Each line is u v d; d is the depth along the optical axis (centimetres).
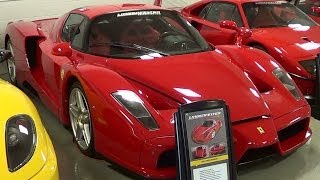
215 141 218
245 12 521
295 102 304
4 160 169
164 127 251
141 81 289
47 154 185
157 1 523
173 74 295
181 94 274
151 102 279
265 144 260
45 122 377
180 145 212
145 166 252
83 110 301
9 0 593
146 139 246
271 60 344
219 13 557
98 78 280
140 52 325
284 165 307
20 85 461
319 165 307
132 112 256
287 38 461
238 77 304
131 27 346
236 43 443
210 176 218
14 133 177
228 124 222
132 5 387
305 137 307
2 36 595
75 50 344
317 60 368
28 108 196
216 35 532
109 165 301
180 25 368
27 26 433
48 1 625
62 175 288
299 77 409
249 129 263
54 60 351
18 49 425
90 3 662
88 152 302
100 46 331
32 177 173
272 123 272
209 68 309
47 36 414
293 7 552
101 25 345
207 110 216
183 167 212
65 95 327
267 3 539
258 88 323
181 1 772
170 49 335
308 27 511
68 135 351
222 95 280
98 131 274
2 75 519
